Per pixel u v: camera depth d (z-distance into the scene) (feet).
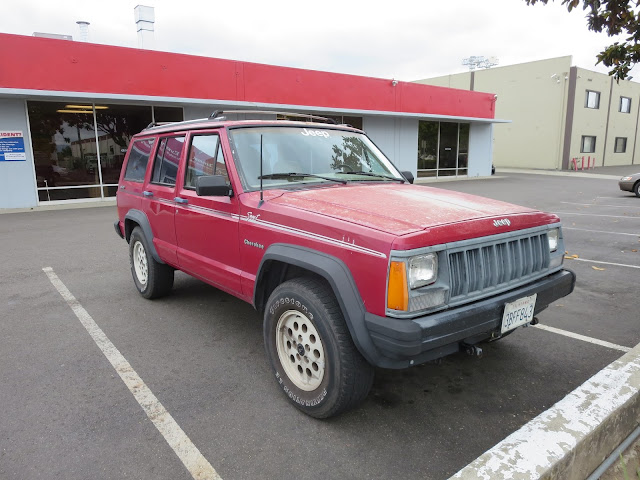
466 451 8.86
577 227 33.42
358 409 10.35
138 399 10.80
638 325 15.10
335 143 14.21
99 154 49.57
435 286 8.52
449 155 79.82
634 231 31.60
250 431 9.53
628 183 52.29
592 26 14.94
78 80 44.86
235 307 16.98
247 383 11.53
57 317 16.05
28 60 42.32
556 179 78.59
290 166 12.74
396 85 68.18
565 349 13.35
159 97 48.01
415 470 8.34
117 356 13.03
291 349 10.37
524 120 109.60
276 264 11.00
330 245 9.16
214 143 12.98
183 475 8.27
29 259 24.56
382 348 8.25
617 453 8.34
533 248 10.45
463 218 9.39
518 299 9.62
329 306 9.09
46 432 9.52
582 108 104.22
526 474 6.66
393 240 8.16
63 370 12.21
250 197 11.51
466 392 11.05
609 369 9.58
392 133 71.36
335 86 62.18
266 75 56.29
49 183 47.16
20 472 8.34
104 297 18.20
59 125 46.98
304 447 9.01
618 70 16.30
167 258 15.67
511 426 9.68
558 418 7.94
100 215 40.52
